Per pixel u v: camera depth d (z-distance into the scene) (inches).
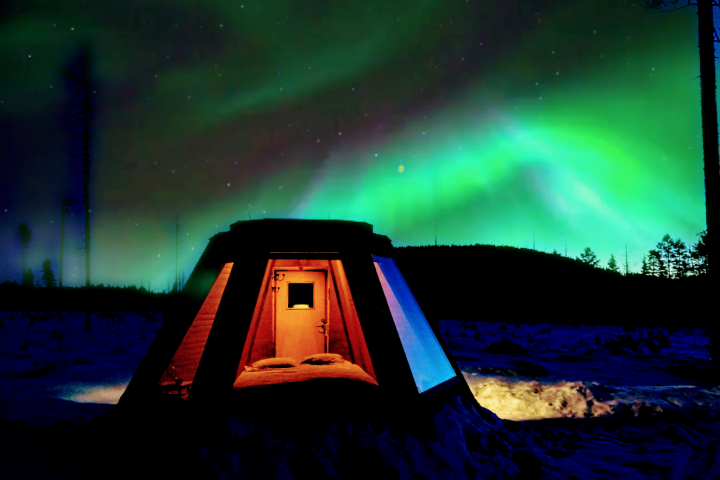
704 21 428.5
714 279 419.5
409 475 165.2
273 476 157.6
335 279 290.7
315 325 288.8
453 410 227.1
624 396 325.4
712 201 422.3
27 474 167.0
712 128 426.3
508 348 624.1
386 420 196.1
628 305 1402.6
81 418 237.6
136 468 172.1
